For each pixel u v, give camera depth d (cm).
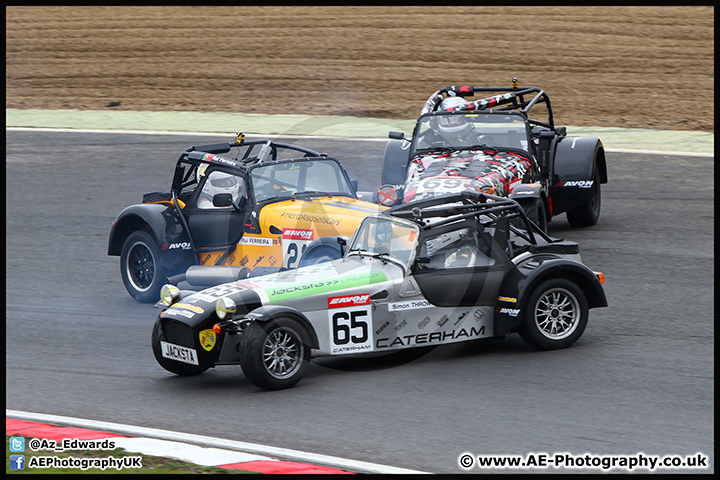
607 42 10225
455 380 2988
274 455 2380
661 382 2922
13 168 6725
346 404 2797
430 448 2444
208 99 8900
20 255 4859
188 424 2664
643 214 5378
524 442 2478
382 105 8538
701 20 10831
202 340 2995
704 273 4238
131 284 4125
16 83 9550
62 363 3284
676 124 7744
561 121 7988
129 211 4112
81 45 10750
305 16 11612
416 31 10844
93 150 7200
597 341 3350
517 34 10575
